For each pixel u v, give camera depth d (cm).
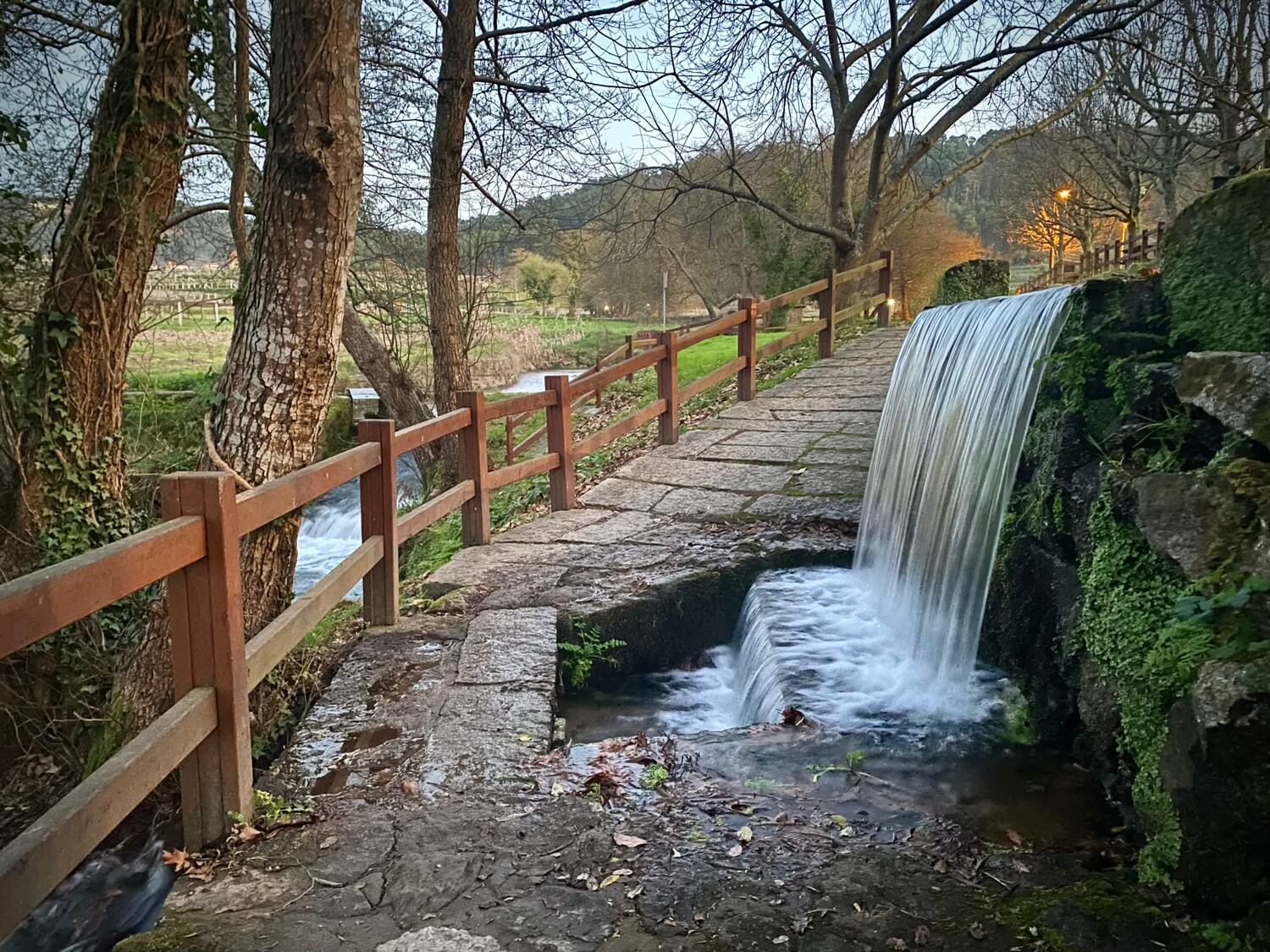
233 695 275
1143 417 311
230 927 230
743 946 218
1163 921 220
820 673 418
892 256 1421
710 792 306
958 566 425
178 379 838
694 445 878
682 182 1608
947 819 289
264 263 404
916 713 378
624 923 228
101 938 323
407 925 229
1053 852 266
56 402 484
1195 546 246
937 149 1850
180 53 472
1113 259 2362
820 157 1803
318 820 286
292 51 388
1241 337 296
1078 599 336
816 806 297
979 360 451
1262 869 207
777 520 642
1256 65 1220
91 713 471
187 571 271
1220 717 204
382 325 1254
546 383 702
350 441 1446
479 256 1231
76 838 207
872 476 581
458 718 360
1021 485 398
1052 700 356
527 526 666
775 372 1199
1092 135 1916
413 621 478
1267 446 241
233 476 274
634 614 502
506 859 260
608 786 308
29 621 191
